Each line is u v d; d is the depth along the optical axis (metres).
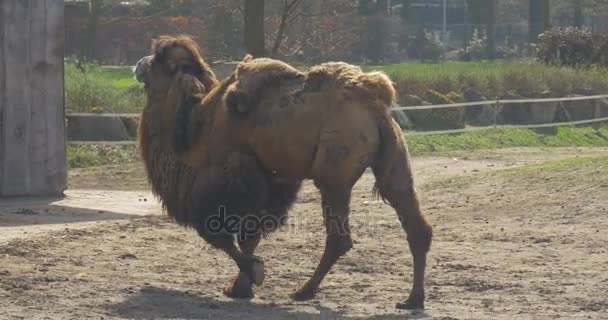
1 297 28.19
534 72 96.25
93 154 66.19
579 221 42.75
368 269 34.47
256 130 28.98
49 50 48.97
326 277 33.16
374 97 28.33
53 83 49.19
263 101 29.03
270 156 29.11
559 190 47.59
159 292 29.77
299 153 28.66
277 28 88.81
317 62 90.25
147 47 107.12
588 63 111.12
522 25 141.88
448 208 47.09
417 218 28.53
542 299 29.83
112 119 69.25
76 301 28.14
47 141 49.09
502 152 73.94
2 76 47.81
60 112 49.62
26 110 48.34
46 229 39.25
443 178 54.44
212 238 30.03
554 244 38.84
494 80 93.38
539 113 89.75
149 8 108.81
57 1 49.22
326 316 27.20
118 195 51.16
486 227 42.56
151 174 31.67
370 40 119.06
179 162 30.75
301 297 29.42
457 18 161.88
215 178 29.55
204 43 89.38
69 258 34.28
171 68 31.27
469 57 134.38
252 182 29.34
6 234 37.66
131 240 38.25
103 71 96.62
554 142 84.00
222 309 28.02
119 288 30.03
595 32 121.00
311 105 28.48
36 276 30.95
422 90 88.81
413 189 28.70
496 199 47.69
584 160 52.72
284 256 36.62
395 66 105.44
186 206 30.66
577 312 28.12
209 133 29.83
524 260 35.84
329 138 28.06
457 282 32.31
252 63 29.73
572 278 32.78
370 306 28.81
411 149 74.25
